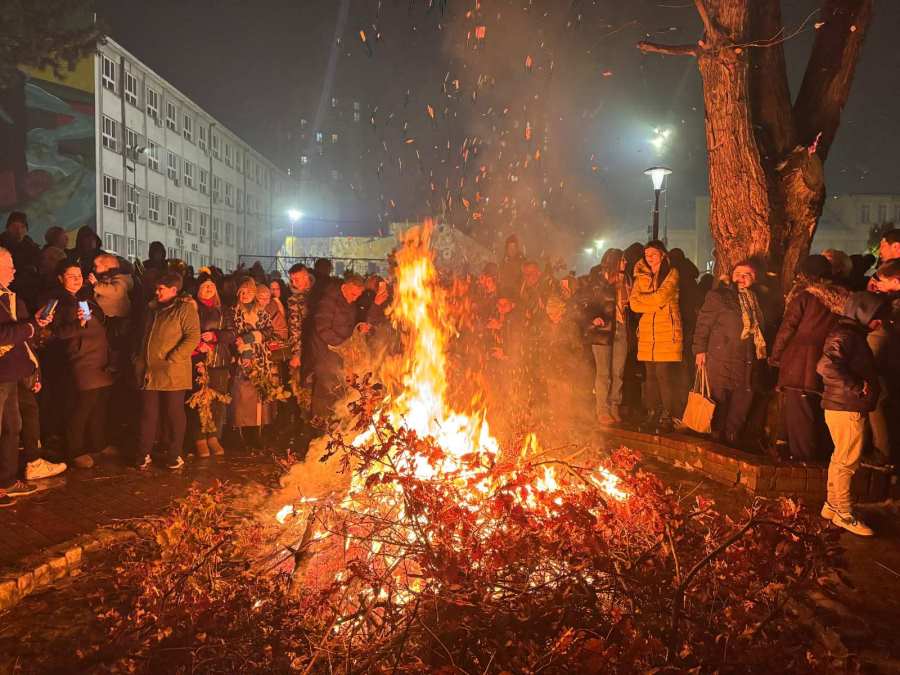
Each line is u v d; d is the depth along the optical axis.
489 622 3.02
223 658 3.11
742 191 7.95
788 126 8.44
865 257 7.71
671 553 3.31
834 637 3.52
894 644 3.65
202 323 7.67
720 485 6.67
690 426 7.53
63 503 5.84
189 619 3.21
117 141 36.38
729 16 7.66
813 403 6.62
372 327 8.91
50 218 31.64
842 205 50.09
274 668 3.03
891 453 6.24
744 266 7.35
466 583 3.07
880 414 6.20
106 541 4.86
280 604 3.31
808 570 3.18
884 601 4.19
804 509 3.33
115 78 36.16
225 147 55.84
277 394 7.93
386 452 3.74
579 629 2.94
